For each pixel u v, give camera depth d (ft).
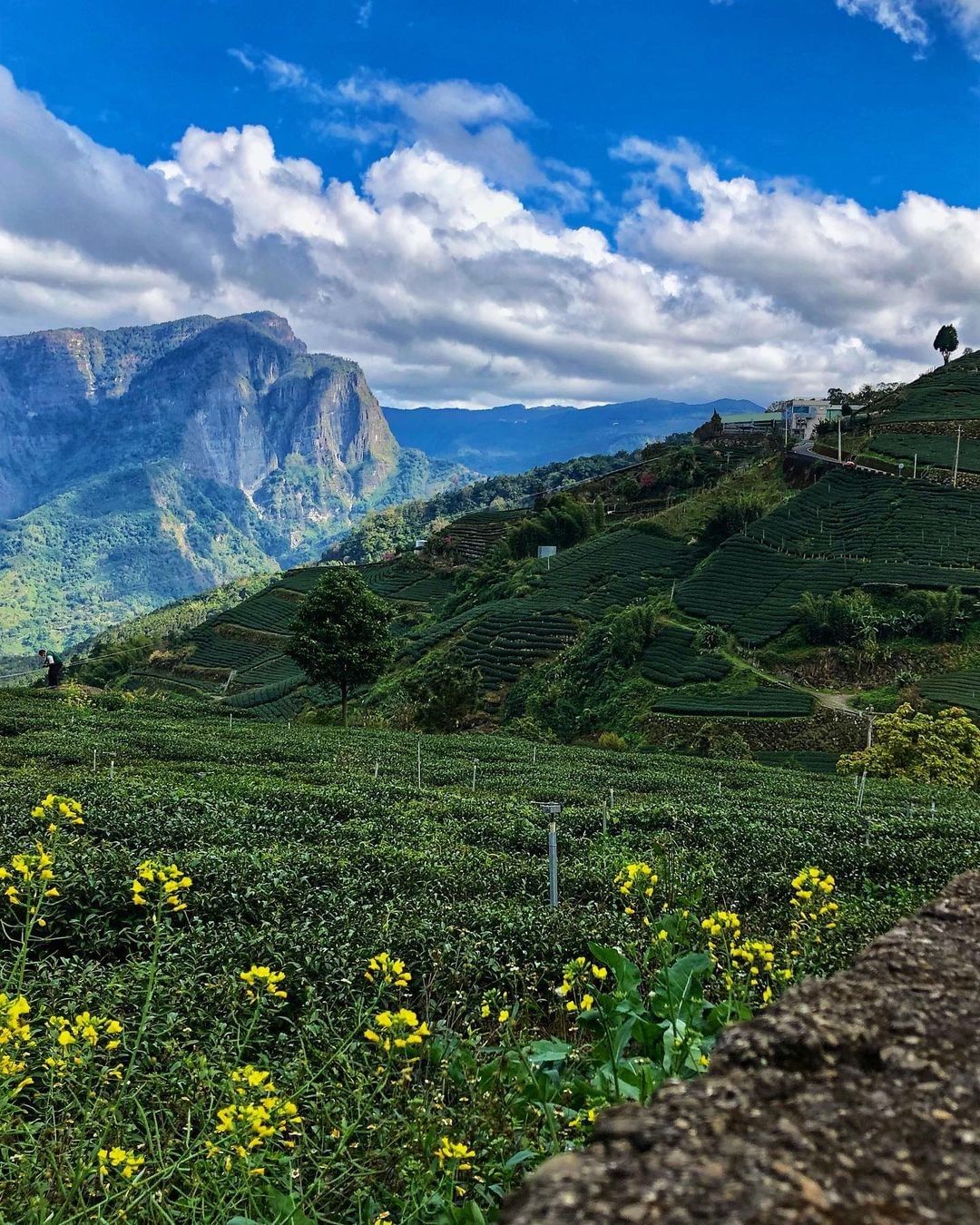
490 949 31.32
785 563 303.68
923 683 217.56
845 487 351.46
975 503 314.35
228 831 52.85
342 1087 15.79
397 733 157.58
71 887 32.37
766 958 16.65
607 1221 5.16
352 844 54.19
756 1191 5.42
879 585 267.59
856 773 131.64
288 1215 12.07
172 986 24.08
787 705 214.07
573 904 43.65
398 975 16.97
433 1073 17.84
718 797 88.58
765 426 602.85
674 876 42.88
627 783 98.68
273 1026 25.39
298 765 100.89
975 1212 5.32
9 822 49.88
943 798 97.55
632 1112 6.74
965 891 12.30
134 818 52.80
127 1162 12.65
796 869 51.93
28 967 26.35
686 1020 13.44
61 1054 16.05
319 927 32.12
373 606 165.99
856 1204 5.37
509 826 62.59
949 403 440.04
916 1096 6.84
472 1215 11.32
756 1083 7.09
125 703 179.93
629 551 371.35
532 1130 13.85
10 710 147.74
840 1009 8.38
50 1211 12.33
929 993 8.82
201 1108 15.61
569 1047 14.02
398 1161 14.44
